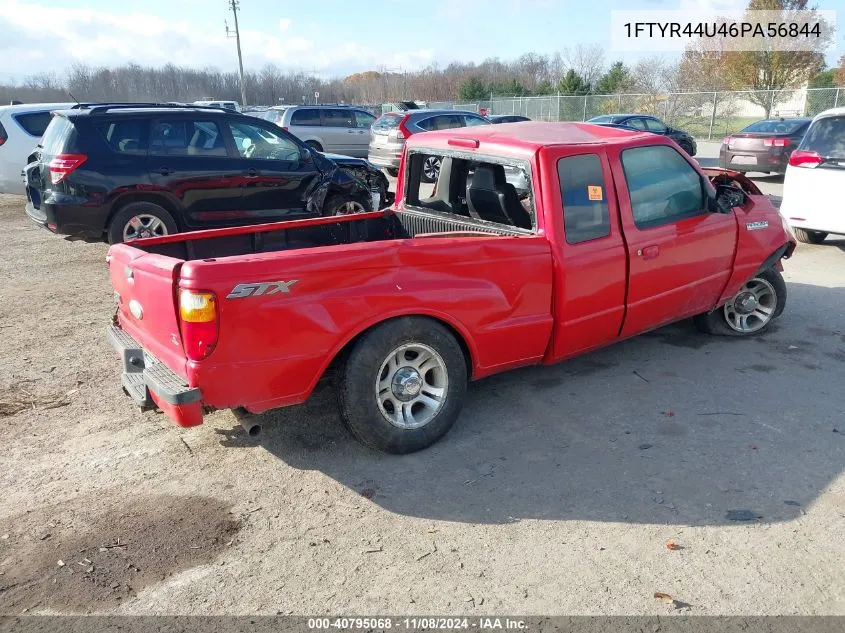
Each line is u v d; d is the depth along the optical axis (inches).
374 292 140.1
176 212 321.1
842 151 317.7
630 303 183.5
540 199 165.3
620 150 178.4
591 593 110.2
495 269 156.1
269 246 191.9
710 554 119.1
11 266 338.6
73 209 296.8
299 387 137.8
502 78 2751.0
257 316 129.0
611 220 175.8
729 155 649.0
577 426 166.9
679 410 174.6
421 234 194.2
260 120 341.1
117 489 142.3
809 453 152.5
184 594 111.4
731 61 1466.5
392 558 119.7
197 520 131.2
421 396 154.3
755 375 196.2
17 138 454.3
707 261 201.5
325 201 366.0
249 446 159.5
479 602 108.7
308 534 126.7
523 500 136.3
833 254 345.7
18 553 121.8
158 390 129.8
